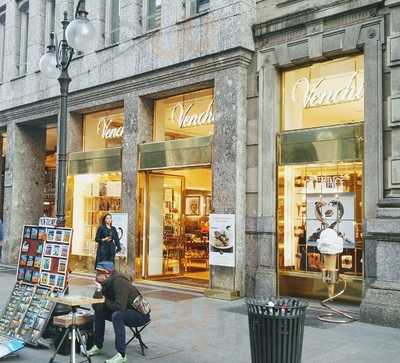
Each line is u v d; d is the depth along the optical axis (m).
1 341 7.34
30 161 19.39
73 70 16.17
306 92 11.30
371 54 9.94
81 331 7.24
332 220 10.70
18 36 19.44
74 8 16.81
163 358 6.94
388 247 9.01
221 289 11.65
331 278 9.52
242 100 11.91
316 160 10.80
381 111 9.71
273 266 11.25
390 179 9.38
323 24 10.79
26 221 19.14
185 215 14.98
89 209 15.74
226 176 11.84
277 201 11.43
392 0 9.50
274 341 5.30
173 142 13.22
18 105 18.50
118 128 15.38
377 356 6.95
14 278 14.85
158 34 13.65
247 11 11.89
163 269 14.51
